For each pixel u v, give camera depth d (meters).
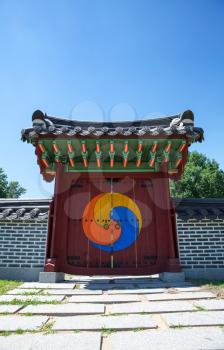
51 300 4.25
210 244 6.72
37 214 6.91
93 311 3.54
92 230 6.93
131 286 5.52
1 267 6.55
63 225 6.80
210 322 3.03
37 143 6.53
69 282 6.18
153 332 2.80
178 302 4.04
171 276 6.14
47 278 6.07
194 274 6.48
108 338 2.67
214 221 6.92
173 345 2.44
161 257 6.63
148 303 4.00
